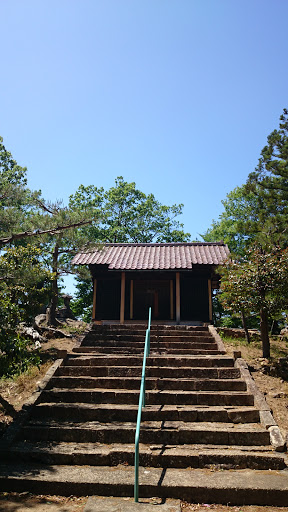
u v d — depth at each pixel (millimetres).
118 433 6699
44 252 14078
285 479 5520
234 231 28359
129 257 17547
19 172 26203
